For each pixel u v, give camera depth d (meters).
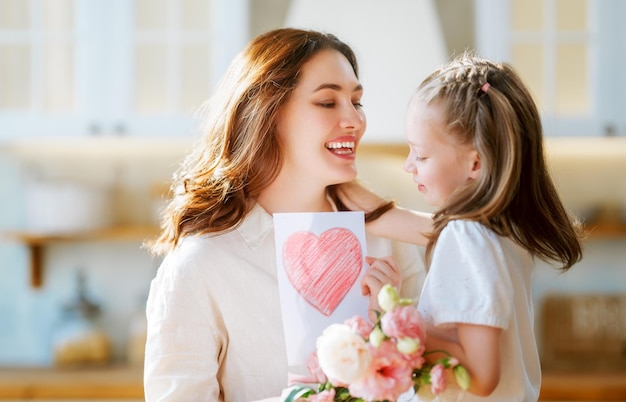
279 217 1.49
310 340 1.45
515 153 1.35
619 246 3.85
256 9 3.70
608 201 3.83
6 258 3.99
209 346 1.52
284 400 1.34
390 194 3.80
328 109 1.57
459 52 3.64
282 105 1.57
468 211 1.35
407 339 1.20
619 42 3.54
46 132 3.66
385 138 3.60
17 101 3.70
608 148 3.73
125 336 3.94
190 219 1.61
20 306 3.98
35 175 3.96
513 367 1.34
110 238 3.70
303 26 3.61
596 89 3.54
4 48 3.68
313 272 1.47
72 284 3.97
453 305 1.28
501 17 3.53
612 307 3.74
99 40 3.65
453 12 3.65
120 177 3.93
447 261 1.32
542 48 3.55
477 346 1.26
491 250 1.31
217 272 1.54
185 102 3.63
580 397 3.34
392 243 1.71
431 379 1.22
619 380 3.41
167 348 1.50
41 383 3.43
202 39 3.60
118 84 3.64
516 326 1.34
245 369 1.55
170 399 1.47
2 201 3.97
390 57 3.61
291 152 1.59
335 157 1.58
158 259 3.95
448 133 1.38
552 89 3.54
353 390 1.21
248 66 1.61
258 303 1.55
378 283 1.47
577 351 3.72
